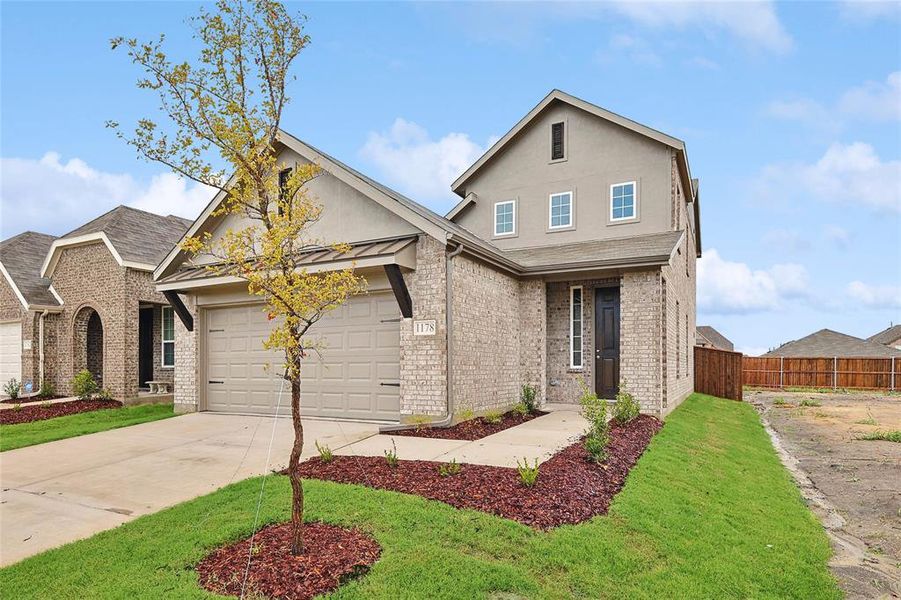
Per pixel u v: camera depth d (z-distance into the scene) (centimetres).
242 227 1238
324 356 1143
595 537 512
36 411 1408
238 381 1272
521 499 577
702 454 953
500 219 1706
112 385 1577
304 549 457
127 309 1576
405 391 1032
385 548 462
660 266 1215
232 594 394
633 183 1538
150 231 1781
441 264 1014
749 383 3144
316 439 933
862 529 703
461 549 469
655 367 1220
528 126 1675
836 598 482
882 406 2180
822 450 1257
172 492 661
